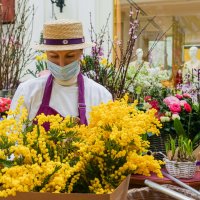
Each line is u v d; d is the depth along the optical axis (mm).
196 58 5758
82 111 1884
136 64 3693
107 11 6035
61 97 1919
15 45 3990
